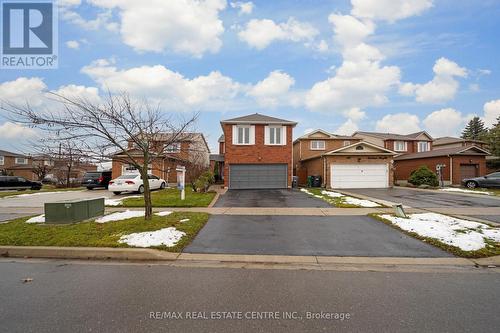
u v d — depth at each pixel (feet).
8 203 43.78
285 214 32.50
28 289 13.56
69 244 19.77
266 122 71.36
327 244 21.12
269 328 10.18
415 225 25.22
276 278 15.10
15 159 152.15
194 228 24.52
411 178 78.89
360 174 72.54
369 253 19.19
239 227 26.27
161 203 40.11
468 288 13.79
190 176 59.57
